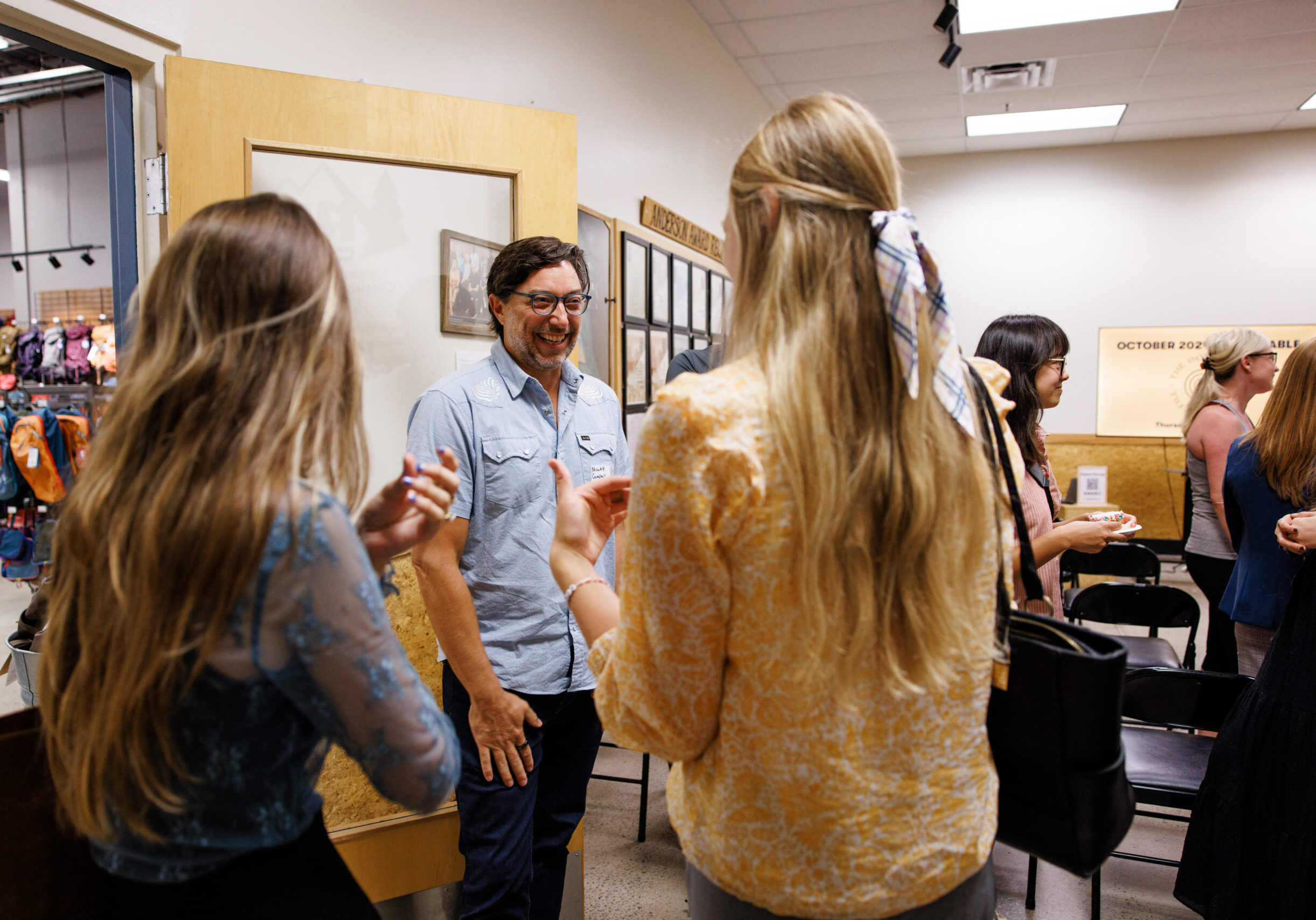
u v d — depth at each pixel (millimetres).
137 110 1697
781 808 669
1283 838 1562
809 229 666
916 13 4242
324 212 1820
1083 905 2123
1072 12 4199
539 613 1576
